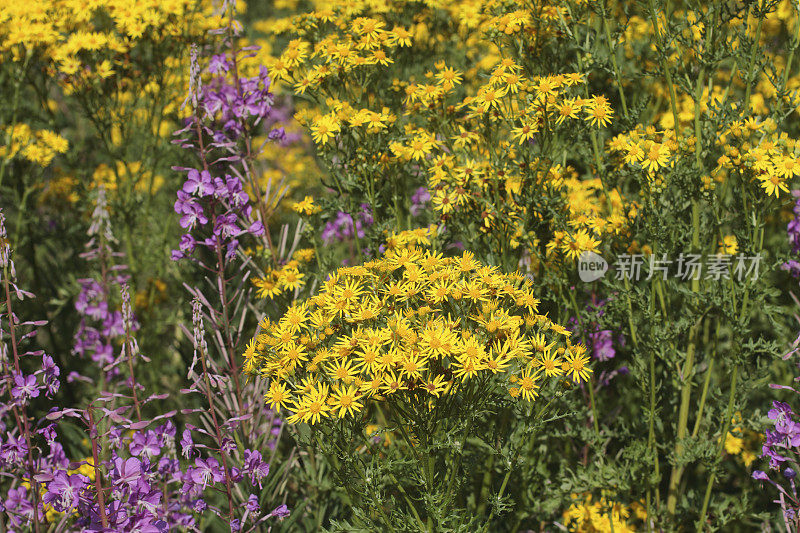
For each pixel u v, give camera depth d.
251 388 3.04
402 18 3.70
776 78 2.83
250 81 3.12
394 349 2.19
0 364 2.22
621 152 2.91
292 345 2.35
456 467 2.27
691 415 3.33
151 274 4.29
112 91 4.02
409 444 2.29
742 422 3.08
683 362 3.21
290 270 3.03
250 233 3.11
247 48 3.13
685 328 2.87
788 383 3.37
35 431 2.25
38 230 4.27
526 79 2.96
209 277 3.24
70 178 4.30
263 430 3.13
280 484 2.96
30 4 3.83
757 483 3.17
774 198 2.83
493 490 2.97
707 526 3.19
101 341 3.92
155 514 2.12
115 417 2.03
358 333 2.26
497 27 3.13
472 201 2.99
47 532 2.55
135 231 4.31
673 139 2.96
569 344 2.37
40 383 2.32
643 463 2.96
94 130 4.26
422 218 3.53
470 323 2.34
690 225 3.01
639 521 3.24
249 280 3.41
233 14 3.13
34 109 4.27
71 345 4.20
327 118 2.93
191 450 2.54
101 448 2.56
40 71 4.23
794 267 3.11
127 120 4.01
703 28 2.92
